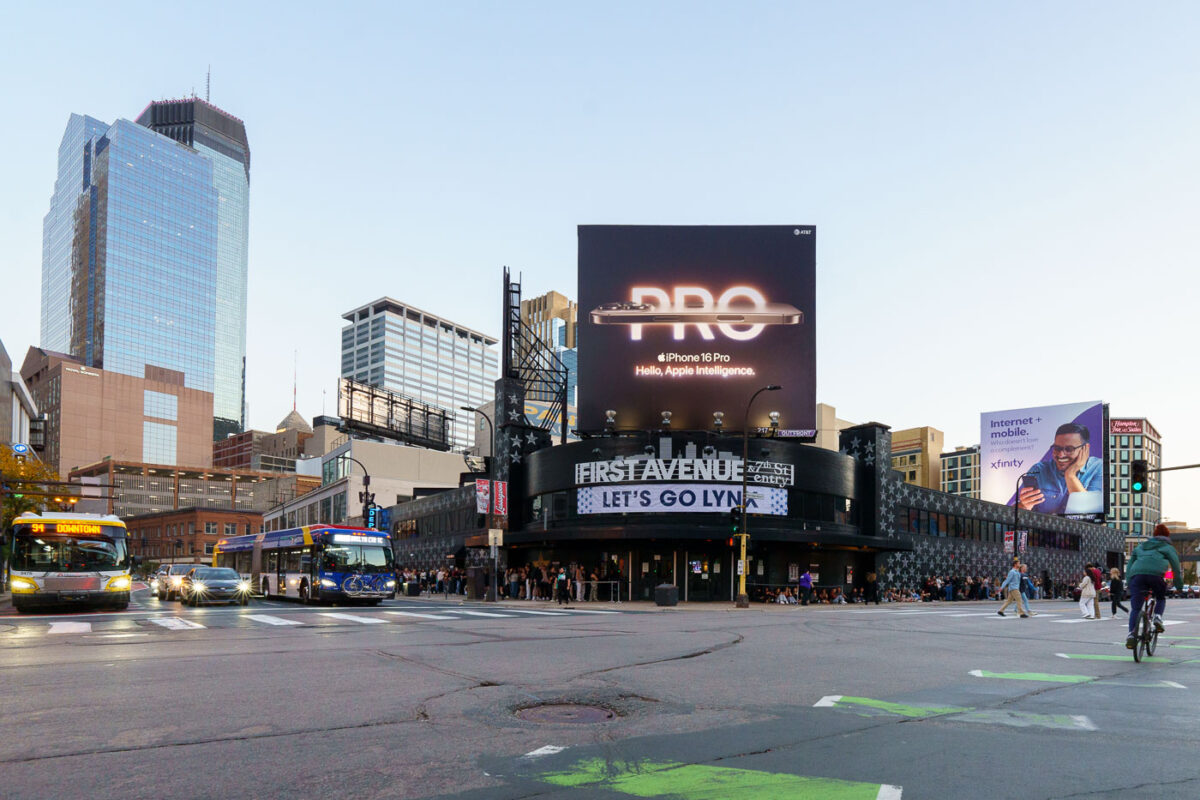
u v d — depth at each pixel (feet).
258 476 636.89
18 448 172.04
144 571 405.39
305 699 29.48
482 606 107.34
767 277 148.66
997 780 18.67
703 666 38.83
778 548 139.85
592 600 131.34
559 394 191.21
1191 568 463.83
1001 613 83.35
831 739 23.02
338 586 107.45
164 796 17.79
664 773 19.51
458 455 279.28
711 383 146.20
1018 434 265.13
